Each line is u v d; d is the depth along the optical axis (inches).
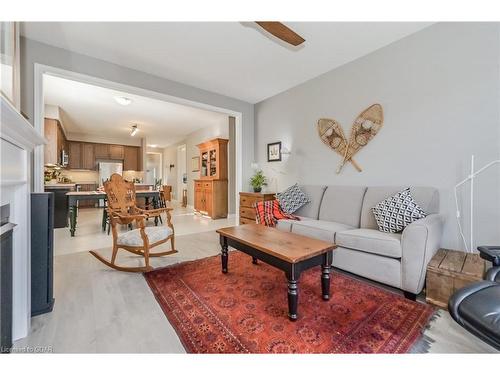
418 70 93.0
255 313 62.1
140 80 125.4
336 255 87.1
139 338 52.6
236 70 125.4
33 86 96.6
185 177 327.3
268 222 119.2
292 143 149.3
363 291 73.8
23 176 53.1
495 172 76.3
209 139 254.1
